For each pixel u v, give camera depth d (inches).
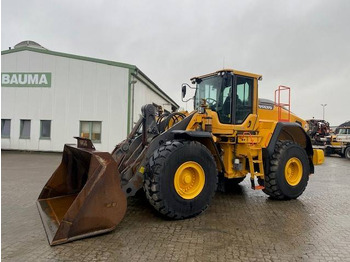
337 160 644.7
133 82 571.5
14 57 597.6
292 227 155.9
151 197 157.3
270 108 249.4
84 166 184.4
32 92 595.2
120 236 139.1
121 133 569.9
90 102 579.2
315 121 865.5
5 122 608.4
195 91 245.6
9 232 143.7
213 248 126.6
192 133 171.6
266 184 217.8
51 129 590.9
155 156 160.4
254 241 135.3
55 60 587.2
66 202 181.8
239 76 216.5
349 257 119.5
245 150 209.3
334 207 199.8
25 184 266.4
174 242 132.8
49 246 126.4
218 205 203.0
